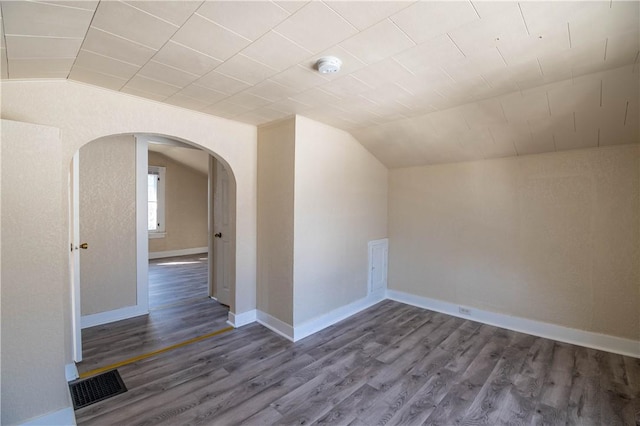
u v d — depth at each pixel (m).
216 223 4.16
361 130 3.40
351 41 1.60
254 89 2.26
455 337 3.00
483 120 2.74
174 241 7.78
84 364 2.45
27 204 1.67
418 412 1.91
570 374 2.33
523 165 3.13
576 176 2.84
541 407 1.96
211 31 1.49
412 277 3.99
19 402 1.66
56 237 1.77
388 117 2.94
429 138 3.24
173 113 2.65
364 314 3.64
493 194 3.32
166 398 2.03
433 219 3.79
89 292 3.24
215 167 4.17
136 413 1.88
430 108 2.69
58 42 1.53
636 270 2.59
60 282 1.78
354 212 3.64
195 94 2.37
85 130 2.19
